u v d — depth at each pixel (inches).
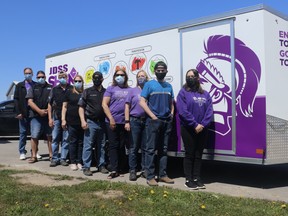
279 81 239.8
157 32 288.8
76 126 314.5
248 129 237.1
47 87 357.4
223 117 247.8
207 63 256.2
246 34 238.7
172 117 262.5
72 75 381.1
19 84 364.2
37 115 353.4
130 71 311.6
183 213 183.3
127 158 313.3
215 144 251.3
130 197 209.8
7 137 658.8
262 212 185.0
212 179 284.7
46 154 428.8
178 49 273.3
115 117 277.4
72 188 233.0
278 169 331.9
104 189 230.2
